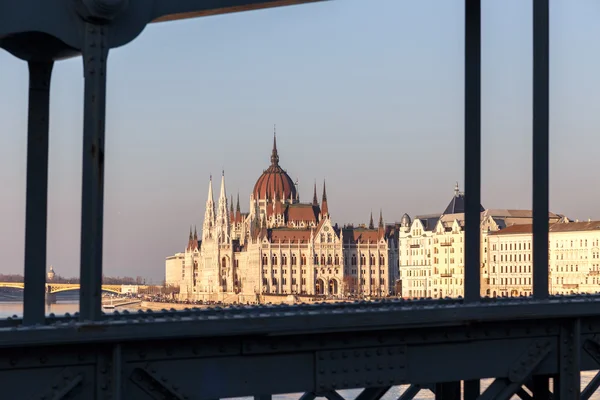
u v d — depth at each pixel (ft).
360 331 28.02
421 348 28.84
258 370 26.91
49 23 24.61
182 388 26.07
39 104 28.09
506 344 29.81
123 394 25.35
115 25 25.23
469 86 29.58
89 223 24.75
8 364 24.35
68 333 24.11
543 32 29.09
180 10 25.96
